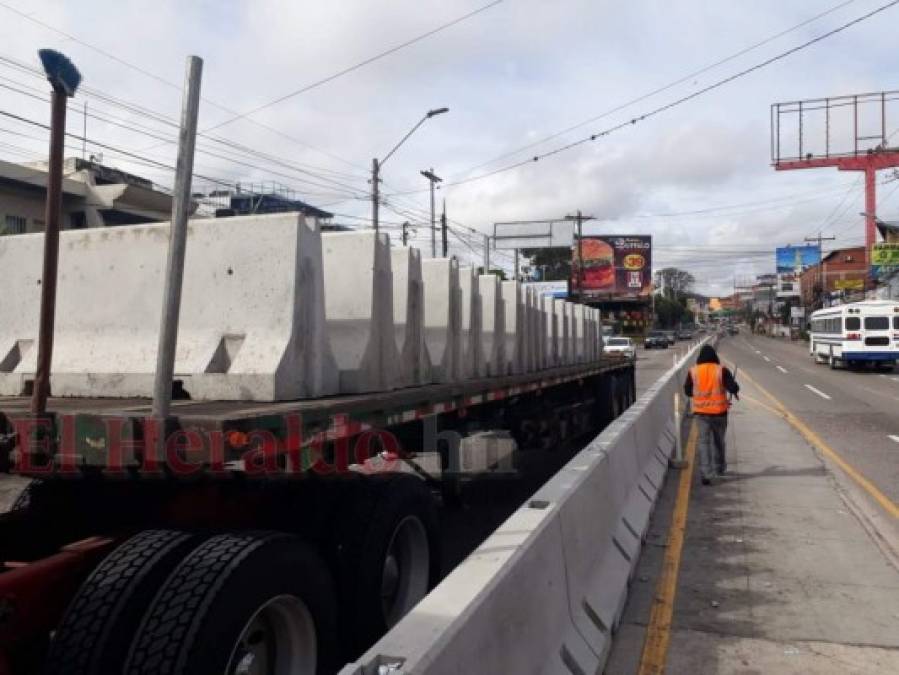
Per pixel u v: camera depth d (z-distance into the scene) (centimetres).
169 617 278
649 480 829
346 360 458
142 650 273
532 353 886
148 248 433
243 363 391
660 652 458
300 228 406
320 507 404
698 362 988
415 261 539
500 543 368
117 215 2292
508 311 805
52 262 287
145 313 425
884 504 842
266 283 403
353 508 407
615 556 555
